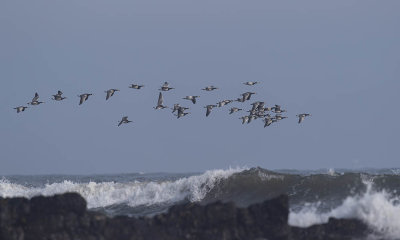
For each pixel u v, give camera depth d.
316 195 56.38
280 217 44.50
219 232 43.81
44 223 42.75
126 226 43.97
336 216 48.19
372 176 57.41
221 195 60.53
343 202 51.19
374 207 47.41
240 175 61.16
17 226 43.22
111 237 43.47
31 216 43.53
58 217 42.97
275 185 59.25
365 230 46.69
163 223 44.88
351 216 47.75
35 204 44.12
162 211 59.38
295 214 49.31
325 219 48.25
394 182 56.34
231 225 44.28
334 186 56.81
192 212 44.97
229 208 44.53
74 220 43.38
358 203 48.00
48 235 42.50
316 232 45.19
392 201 53.41
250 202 58.22
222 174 61.72
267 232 44.28
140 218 46.28
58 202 43.94
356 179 56.91
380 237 46.09
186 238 43.75
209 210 44.72
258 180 60.28
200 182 61.84
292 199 56.44
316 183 57.69
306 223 48.03
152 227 44.53
